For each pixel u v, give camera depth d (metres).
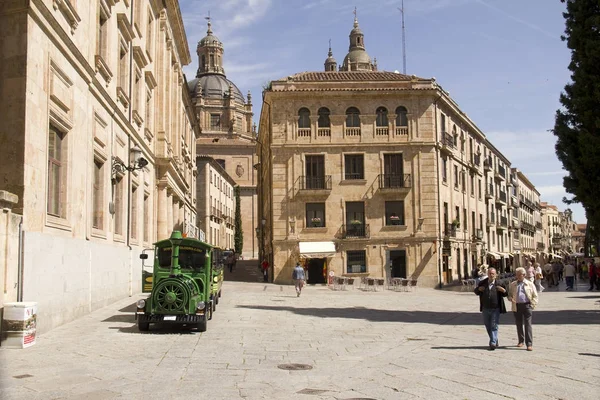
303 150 40.31
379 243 40.12
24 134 12.81
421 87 41.44
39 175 13.59
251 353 12.16
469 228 50.50
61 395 8.22
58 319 14.86
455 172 47.34
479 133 55.16
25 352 11.41
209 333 14.95
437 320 19.23
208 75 108.88
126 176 23.45
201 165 72.81
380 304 25.78
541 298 29.19
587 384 9.32
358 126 40.97
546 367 10.70
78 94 16.69
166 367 10.43
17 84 12.88
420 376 9.97
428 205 40.84
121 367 10.30
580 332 15.57
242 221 96.62
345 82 40.94
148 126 29.97
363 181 40.44
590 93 19.47
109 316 17.27
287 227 39.78
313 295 30.70
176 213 40.38
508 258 67.19
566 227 158.25
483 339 14.43
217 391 8.70
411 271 40.22
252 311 20.92
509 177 73.81
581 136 19.47
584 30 19.55
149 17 30.00
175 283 14.85
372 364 11.13
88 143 17.77
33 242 13.05
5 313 11.80
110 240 20.83
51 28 14.15
